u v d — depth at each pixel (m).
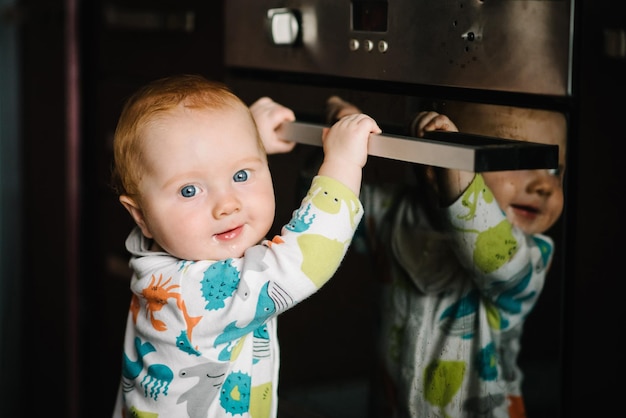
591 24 0.88
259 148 0.96
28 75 1.96
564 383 0.94
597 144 0.91
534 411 0.97
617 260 0.94
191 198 0.93
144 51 1.61
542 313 0.95
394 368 1.02
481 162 0.81
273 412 0.99
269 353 0.97
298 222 0.92
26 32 1.95
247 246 0.94
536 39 0.89
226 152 0.92
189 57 1.49
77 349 1.89
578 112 0.89
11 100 2.02
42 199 1.96
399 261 1.00
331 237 0.91
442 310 0.98
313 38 1.11
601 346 0.94
